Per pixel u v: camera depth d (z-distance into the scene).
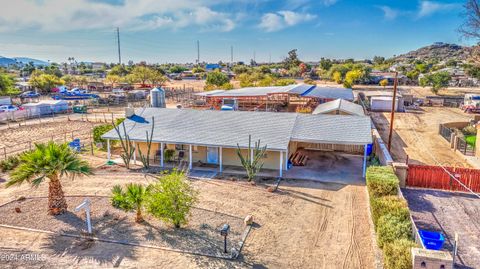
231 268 13.05
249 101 53.81
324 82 107.06
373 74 105.06
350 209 18.36
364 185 22.08
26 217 17.38
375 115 50.78
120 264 13.30
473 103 53.19
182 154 27.30
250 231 15.94
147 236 15.40
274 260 13.59
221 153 25.14
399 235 13.10
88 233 15.59
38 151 17.08
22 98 71.19
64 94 74.75
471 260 13.02
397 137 37.06
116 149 31.70
